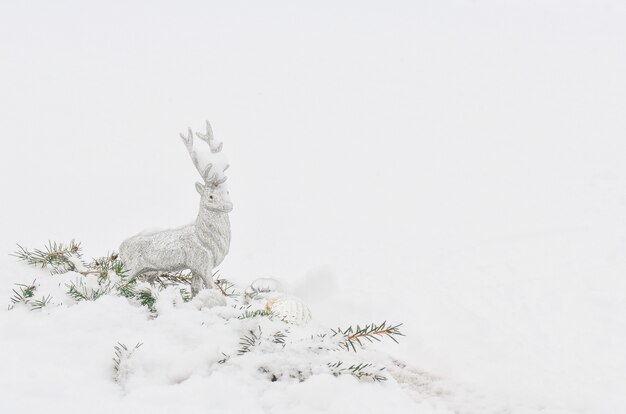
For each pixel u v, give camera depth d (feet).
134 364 8.25
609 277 19.19
